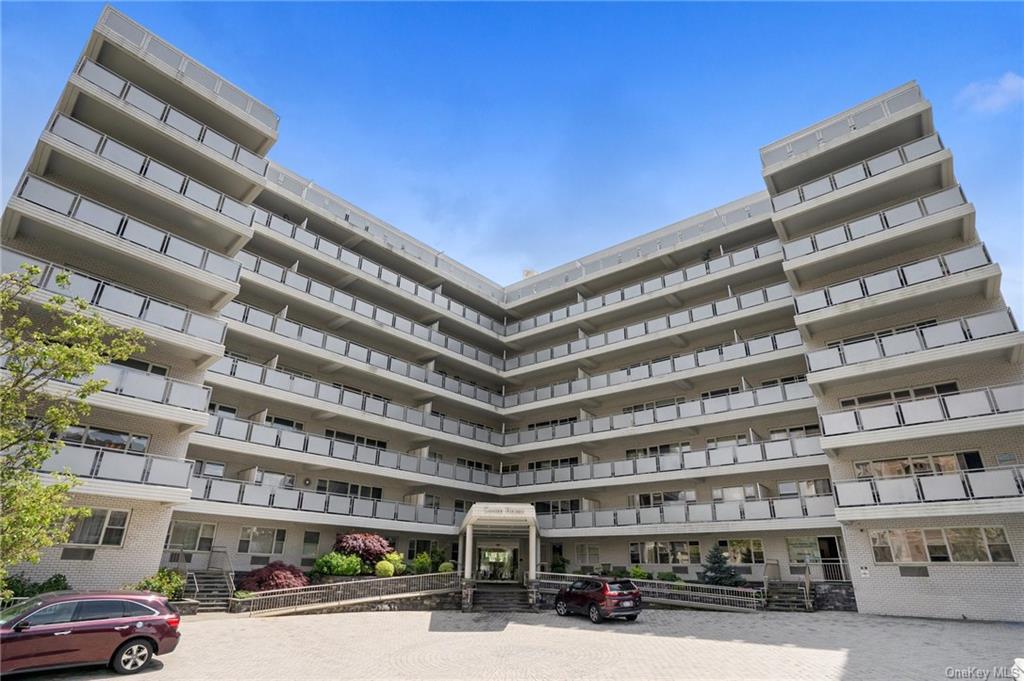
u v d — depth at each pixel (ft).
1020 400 61.00
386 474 92.43
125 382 58.90
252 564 78.38
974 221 70.74
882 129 78.28
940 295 70.90
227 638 48.47
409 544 97.81
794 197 84.33
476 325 120.67
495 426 124.36
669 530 86.33
